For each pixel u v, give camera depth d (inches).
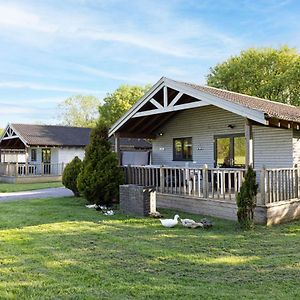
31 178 962.1
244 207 327.6
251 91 1178.6
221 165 555.5
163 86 460.1
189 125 608.1
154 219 372.5
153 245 265.6
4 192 682.8
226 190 460.8
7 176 970.7
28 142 993.5
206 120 580.4
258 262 225.8
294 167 405.7
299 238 293.6
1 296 167.0
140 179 486.6
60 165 1039.6
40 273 201.3
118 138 578.9
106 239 284.0
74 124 2015.3
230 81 1232.8
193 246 263.9
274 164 488.4
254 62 1201.4
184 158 619.5
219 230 321.1
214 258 233.8
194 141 600.4
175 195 431.2
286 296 167.9
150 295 168.7
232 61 1272.1
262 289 177.9
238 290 176.1
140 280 190.2
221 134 557.0
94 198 461.7
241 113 370.6
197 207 406.6
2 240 279.1
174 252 246.4
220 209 382.6
